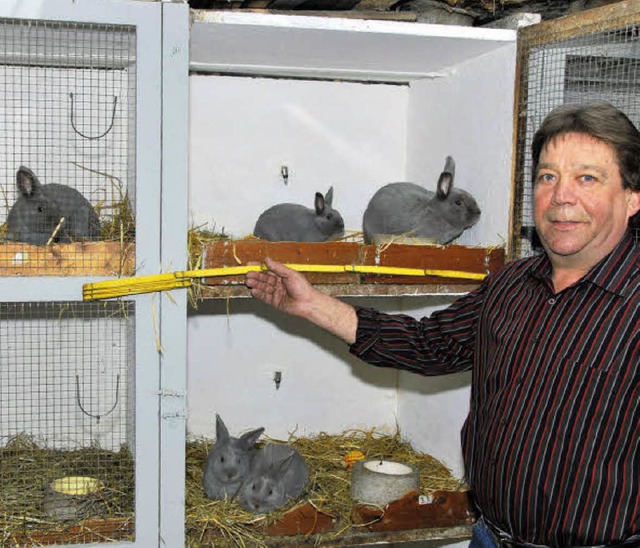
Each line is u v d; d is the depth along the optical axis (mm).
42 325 3143
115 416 3250
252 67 3295
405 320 2396
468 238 3137
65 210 2691
